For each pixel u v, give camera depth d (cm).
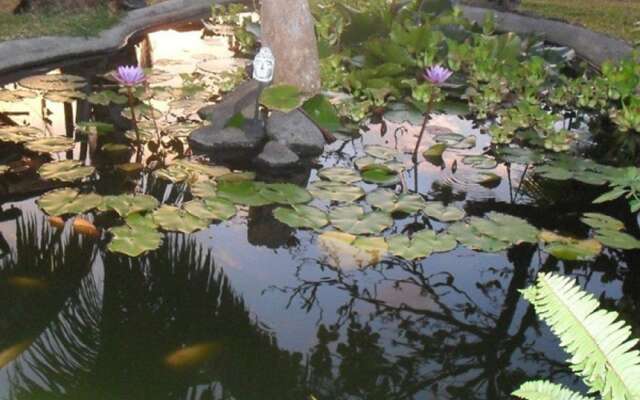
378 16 604
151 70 529
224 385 215
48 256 278
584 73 571
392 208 325
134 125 393
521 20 754
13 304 246
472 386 222
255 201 321
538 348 246
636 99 480
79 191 330
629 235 314
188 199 327
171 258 282
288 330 245
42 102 446
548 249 301
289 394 213
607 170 387
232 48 631
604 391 126
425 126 445
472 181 376
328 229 307
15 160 362
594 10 824
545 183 383
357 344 239
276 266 282
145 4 712
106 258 280
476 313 263
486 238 303
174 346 231
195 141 391
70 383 210
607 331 129
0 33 535
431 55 545
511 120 456
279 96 407
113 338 233
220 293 262
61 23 582
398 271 286
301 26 438
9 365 216
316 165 383
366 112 470
